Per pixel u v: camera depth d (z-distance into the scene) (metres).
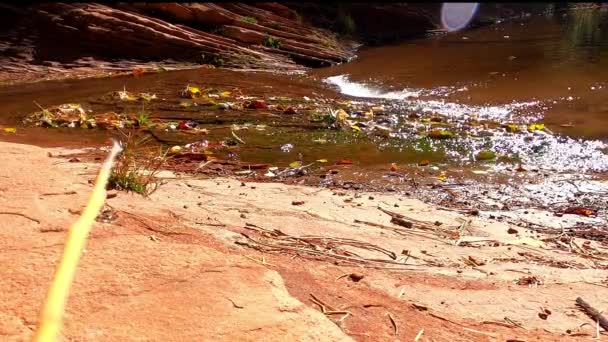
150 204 4.15
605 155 7.80
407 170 7.28
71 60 16.86
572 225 5.43
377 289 3.27
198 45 17.44
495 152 8.09
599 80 11.88
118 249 3.03
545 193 6.41
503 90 11.91
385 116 10.35
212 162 7.43
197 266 2.95
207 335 2.33
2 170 4.34
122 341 2.23
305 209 5.19
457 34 22.92
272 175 6.91
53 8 17.89
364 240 4.40
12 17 17.58
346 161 7.61
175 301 2.57
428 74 14.20
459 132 9.12
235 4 20.50
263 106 10.95
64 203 3.66
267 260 3.41
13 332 2.17
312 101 11.75
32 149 5.20
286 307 2.63
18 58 16.61
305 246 4.04
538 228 5.31
